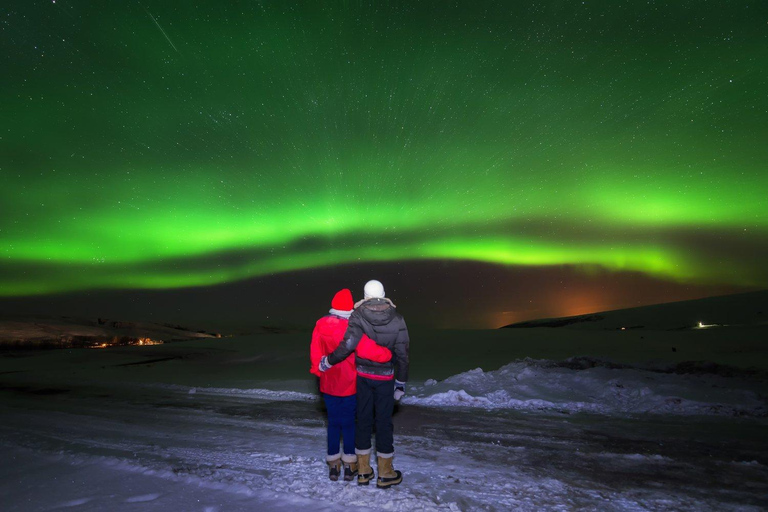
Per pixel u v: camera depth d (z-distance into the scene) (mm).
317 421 7441
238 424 7352
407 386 10289
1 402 10211
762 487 4172
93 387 12367
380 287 4281
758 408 7113
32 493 4207
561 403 7918
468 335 21047
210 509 3656
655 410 7363
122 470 4773
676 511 3660
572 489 4141
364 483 4164
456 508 3627
